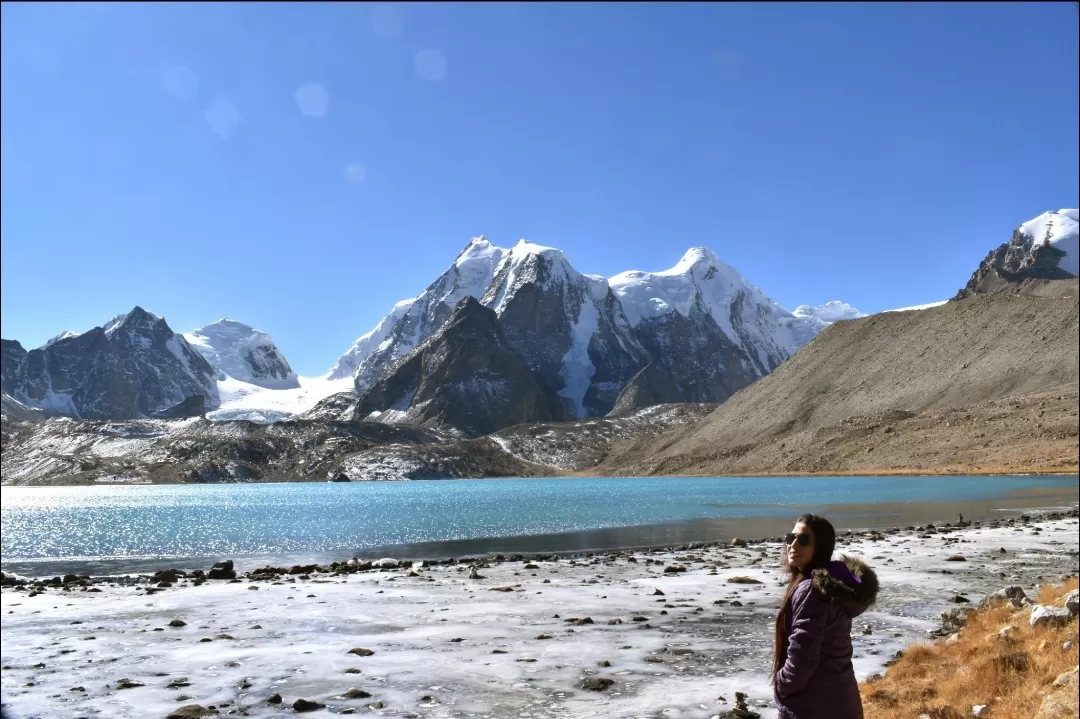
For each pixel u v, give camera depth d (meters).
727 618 17.56
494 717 10.31
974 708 9.63
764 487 113.12
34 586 27.03
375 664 13.41
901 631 15.60
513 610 19.02
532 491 131.50
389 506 91.19
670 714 10.31
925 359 192.00
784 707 5.48
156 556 39.78
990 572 24.33
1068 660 10.05
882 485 106.62
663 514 64.50
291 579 27.20
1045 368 160.38
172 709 10.83
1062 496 75.69
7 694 11.62
